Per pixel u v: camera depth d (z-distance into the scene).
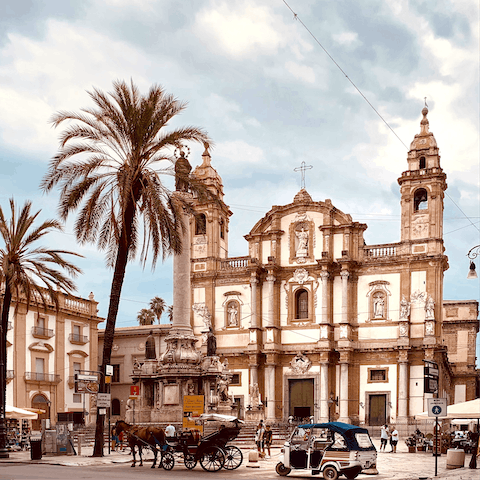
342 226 71.06
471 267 36.75
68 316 69.69
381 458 39.12
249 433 47.94
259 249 74.75
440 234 67.75
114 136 34.16
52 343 66.94
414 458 39.22
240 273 74.50
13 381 61.06
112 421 67.50
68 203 33.28
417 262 67.50
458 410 32.81
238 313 74.12
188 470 29.09
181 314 49.50
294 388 70.88
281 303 72.94
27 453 40.50
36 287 42.12
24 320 63.06
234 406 49.62
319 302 71.12
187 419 36.66
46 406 65.19
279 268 73.06
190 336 49.25
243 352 72.12
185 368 48.06
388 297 68.38
